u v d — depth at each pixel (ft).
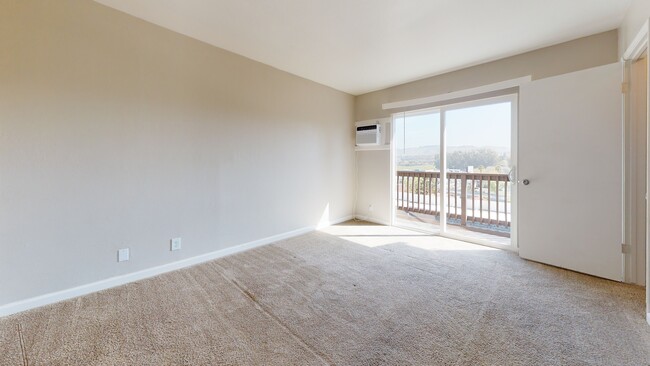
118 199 7.70
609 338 5.43
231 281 8.09
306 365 4.76
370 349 5.18
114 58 7.48
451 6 7.23
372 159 15.67
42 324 5.87
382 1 7.00
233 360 4.88
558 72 9.38
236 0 7.02
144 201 8.19
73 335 5.52
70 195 6.91
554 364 4.75
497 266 9.21
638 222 7.66
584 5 7.16
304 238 12.63
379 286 7.79
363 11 7.48
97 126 7.27
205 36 9.02
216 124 9.84
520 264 9.36
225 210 10.25
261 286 7.78
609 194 7.97
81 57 6.97
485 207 12.60
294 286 7.79
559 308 6.56
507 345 5.26
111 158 7.53
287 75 12.35
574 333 5.60
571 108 8.53
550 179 9.05
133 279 8.04
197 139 9.34
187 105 9.04
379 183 15.42
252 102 10.98
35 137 6.40
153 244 8.43
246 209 10.96
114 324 5.92
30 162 6.36
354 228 14.43
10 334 5.52
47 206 6.61
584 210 8.41
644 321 5.97
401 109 14.17
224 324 5.96
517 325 5.90
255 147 11.17
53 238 6.71
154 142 8.32
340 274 8.63
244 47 9.84
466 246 11.42
